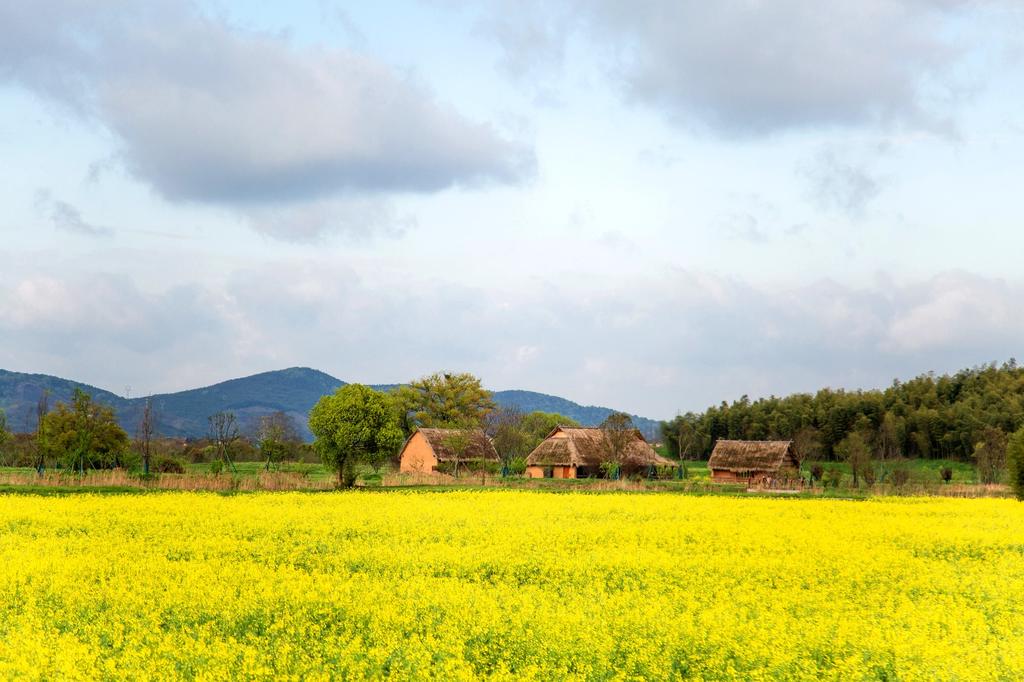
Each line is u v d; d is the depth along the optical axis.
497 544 28.98
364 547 28.50
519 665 15.96
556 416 116.31
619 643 16.80
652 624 17.95
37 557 25.50
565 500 46.72
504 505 43.12
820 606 20.28
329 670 15.61
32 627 17.98
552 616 18.59
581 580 23.62
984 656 16.20
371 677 15.26
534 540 30.19
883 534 32.62
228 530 32.28
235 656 15.91
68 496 44.66
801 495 59.28
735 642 16.81
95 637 17.27
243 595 20.44
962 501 52.03
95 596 20.55
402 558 26.36
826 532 32.88
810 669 15.62
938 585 23.17
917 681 15.15
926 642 16.88
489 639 17.30
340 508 40.59
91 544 28.27
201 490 52.72
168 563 25.08
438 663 15.66
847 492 61.81
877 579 23.91
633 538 30.78
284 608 19.45
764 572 24.31
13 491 47.78
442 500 46.03
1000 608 20.84
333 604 19.91
